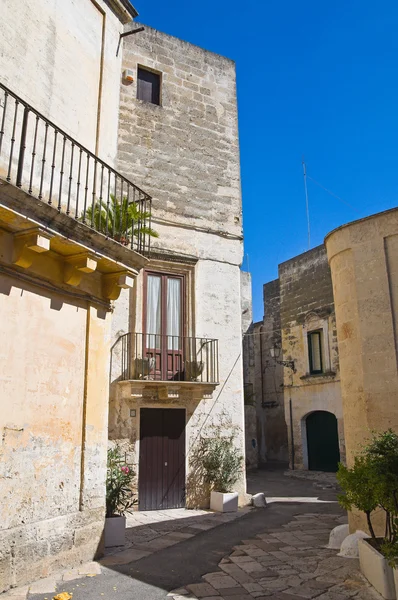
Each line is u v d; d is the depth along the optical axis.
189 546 7.96
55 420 6.64
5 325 6.01
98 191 8.42
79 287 7.33
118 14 9.60
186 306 12.46
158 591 5.77
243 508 11.78
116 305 11.37
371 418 8.00
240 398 12.65
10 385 5.99
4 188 5.45
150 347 11.78
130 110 12.59
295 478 18.89
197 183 13.24
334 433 19.69
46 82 7.49
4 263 6.04
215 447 11.88
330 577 6.30
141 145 12.56
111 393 10.94
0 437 5.76
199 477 11.72
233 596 5.62
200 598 5.56
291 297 22.22
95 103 8.66
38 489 6.22
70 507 6.72
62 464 6.67
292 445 21.12
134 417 11.07
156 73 13.38
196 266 12.70
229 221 13.55
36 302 6.53
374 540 6.39
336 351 19.41
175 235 12.59
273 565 6.88
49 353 6.66
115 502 8.29
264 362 27.23
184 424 11.77
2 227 6.00
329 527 9.56
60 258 6.92
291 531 9.19
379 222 8.47
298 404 21.02
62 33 7.96
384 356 8.02
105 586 5.88
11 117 6.73
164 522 9.93
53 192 7.42
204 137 13.66
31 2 7.33
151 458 11.22
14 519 5.82
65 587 5.77
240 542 8.29
